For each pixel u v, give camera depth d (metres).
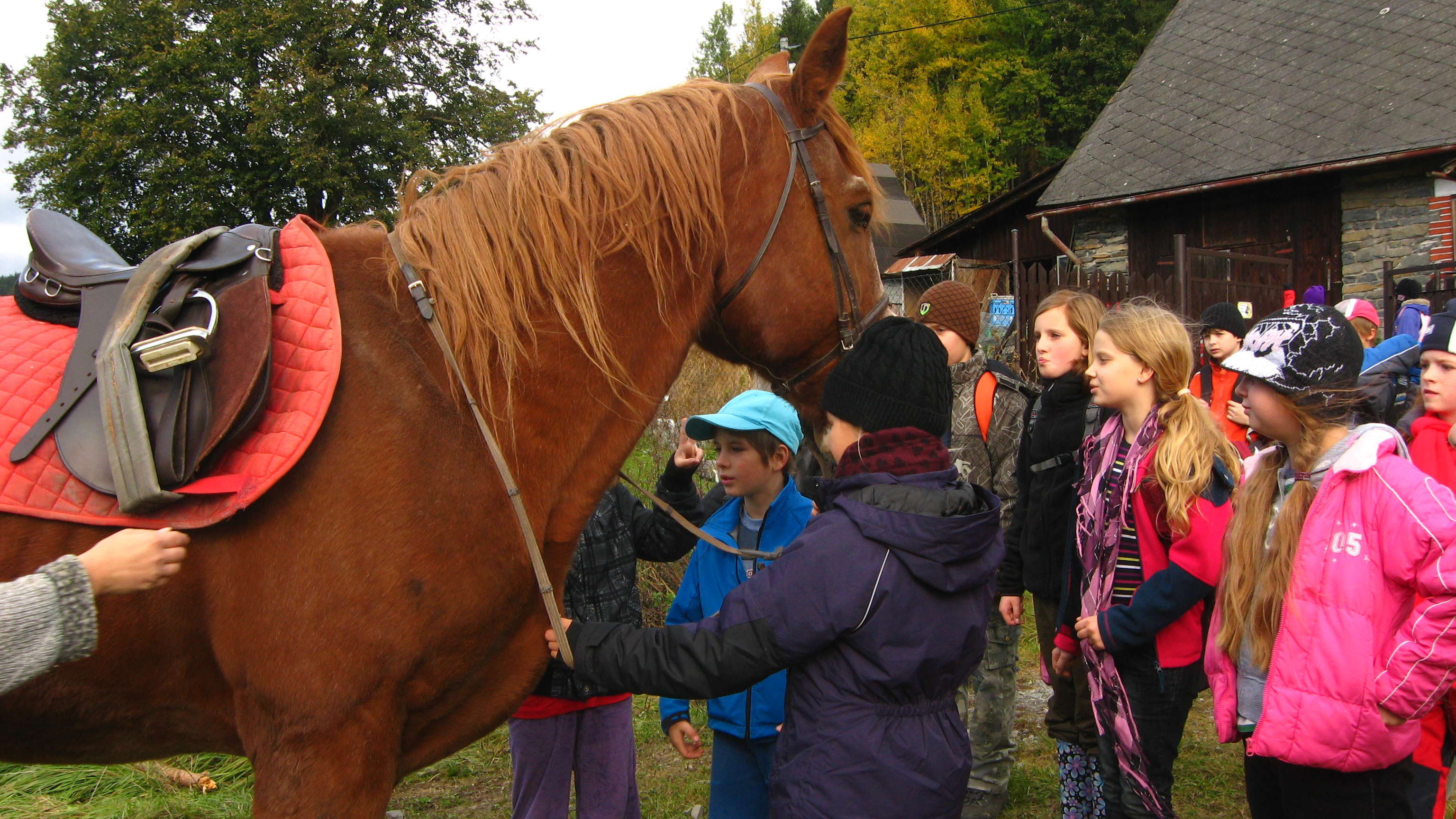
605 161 1.41
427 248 1.33
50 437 1.15
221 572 1.15
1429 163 8.79
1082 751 2.41
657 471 4.13
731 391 4.16
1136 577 2.03
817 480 1.56
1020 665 4.09
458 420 1.24
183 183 17.67
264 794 1.15
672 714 2.04
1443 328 2.42
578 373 1.37
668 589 4.13
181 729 1.27
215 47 17.89
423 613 1.18
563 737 2.04
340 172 17.89
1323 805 1.60
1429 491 1.53
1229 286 7.53
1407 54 10.13
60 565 0.98
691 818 2.79
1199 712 3.54
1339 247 9.44
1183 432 1.93
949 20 28.73
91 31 18.44
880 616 1.35
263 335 1.17
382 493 1.16
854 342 1.65
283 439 1.14
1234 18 12.38
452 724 1.36
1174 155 10.69
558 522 1.39
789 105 1.64
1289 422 1.73
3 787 2.69
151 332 1.17
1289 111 10.32
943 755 1.40
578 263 1.37
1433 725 1.83
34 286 1.29
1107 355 2.08
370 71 18.31
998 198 14.34
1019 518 2.63
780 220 1.58
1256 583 1.74
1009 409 2.81
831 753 1.37
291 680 1.13
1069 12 30.61
